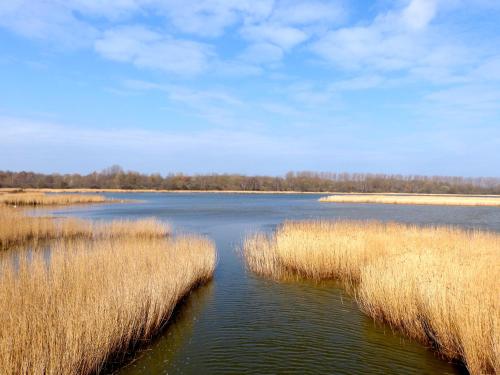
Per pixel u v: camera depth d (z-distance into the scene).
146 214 34.50
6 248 15.55
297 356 6.54
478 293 6.31
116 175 112.00
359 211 40.38
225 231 22.80
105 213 34.94
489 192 109.62
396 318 7.57
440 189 112.25
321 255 11.70
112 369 6.06
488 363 5.41
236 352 6.67
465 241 13.26
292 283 11.15
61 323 5.56
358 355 6.55
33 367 4.62
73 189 101.06
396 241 13.07
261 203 57.94
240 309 8.87
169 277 8.80
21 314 5.53
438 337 6.61
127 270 8.66
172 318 8.30
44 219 21.86
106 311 6.18
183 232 22.30
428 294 6.90
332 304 9.26
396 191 116.69
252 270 12.67
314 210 41.75
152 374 5.91
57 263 8.66
